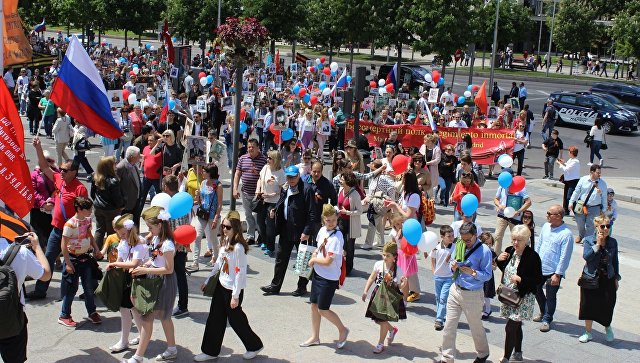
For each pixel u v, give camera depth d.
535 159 26.08
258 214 12.55
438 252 9.48
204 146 11.91
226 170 20.44
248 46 12.74
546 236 9.95
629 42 51.19
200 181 12.02
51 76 29.73
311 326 9.59
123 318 8.37
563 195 18.84
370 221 13.14
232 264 8.03
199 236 11.51
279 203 10.64
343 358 8.56
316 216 10.48
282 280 10.73
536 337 9.73
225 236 8.15
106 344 8.63
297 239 10.58
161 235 7.92
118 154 19.17
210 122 24.94
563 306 11.05
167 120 17.80
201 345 8.35
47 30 79.19
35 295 9.98
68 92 11.05
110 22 49.06
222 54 41.50
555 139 21.53
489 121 24.94
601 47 71.75
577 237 15.20
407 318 10.03
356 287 11.28
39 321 9.24
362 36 39.72
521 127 22.48
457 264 8.15
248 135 21.86
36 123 23.92
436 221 15.84
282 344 8.91
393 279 8.51
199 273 11.49
